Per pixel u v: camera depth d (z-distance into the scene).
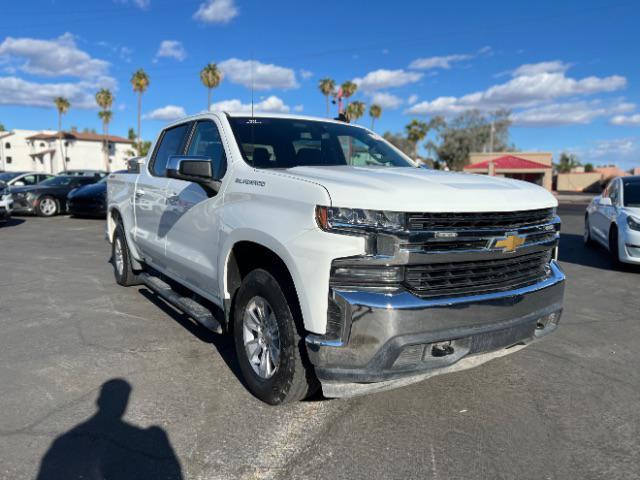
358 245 2.73
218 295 3.94
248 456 2.82
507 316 3.05
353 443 2.95
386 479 2.63
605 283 7.37
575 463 2.79
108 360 4.16
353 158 4.34
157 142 5.42
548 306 3.35
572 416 3.32
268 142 4.03
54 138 79.38
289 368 3.09
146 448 2.88
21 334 4.79
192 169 3.68
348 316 2.72
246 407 3.36
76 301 5.96
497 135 66.44
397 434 3.05
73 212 15.86
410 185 2.93
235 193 3.59
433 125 68.44
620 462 2.81
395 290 2.75
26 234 12.37
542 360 4.27
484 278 3.04
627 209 8.27
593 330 5.12
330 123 4.68
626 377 3.96
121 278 6.50
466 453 2.87
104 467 2.70
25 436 2.99
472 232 2.89
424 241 2.76
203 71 38.75
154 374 3.88
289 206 3.03
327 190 2.84
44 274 7.50
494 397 3.57
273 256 3.23
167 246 4.75
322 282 2.79
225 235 3.60
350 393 2.91
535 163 42.88
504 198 3.08
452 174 3.54
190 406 3.37
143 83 49.41
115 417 3.22
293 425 3.14
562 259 9.51
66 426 3.11
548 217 3.42
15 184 18.72
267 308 3.34
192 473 2.66
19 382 3.72
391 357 2.72
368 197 2.78
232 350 4.40
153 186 5.06
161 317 5.34
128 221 5.91
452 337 2.82
